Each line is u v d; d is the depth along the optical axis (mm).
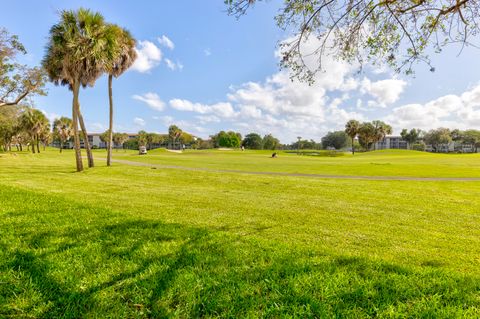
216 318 2189
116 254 3436
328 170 23156
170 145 117125
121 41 20484
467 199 9914
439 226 6184
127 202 8055
